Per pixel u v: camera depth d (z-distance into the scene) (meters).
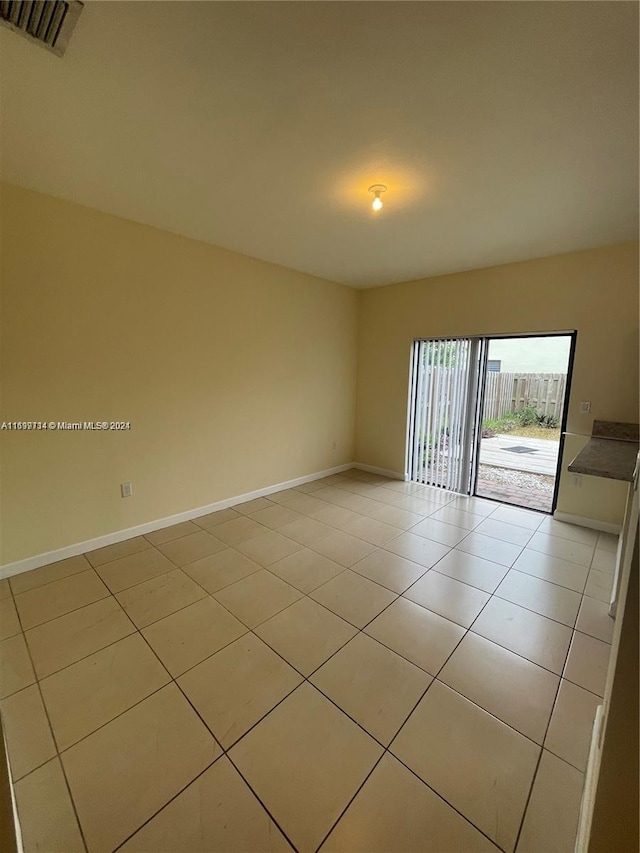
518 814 1.19
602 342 3.25
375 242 3.18
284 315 4.09
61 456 2.64
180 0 1.12
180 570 2.59
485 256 3.51
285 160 1.98
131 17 1.18
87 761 1.34
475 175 2.10
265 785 1.27
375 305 4.88
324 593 2.34
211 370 3.49
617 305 3.17
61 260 2.51
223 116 1.65
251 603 2.23
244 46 1.29
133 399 2.97
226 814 1.19
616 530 3.24
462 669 1.76
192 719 1.50
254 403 3.92
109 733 1.44
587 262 3.28
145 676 1.71
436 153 1.90
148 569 2.60
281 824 1.16
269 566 2.66
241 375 3.75
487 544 3.03
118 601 2.24
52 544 2.65
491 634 1.99
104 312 2.74
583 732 1.45
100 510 2.88
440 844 1.11
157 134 1.78
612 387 3.23
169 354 3.16
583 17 1.16
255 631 2.00
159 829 1.15
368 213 2.61
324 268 4.02
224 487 3.74
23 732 1.44
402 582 2.47
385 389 4.89
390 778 1.29
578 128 1.69
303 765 1.33
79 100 1.55
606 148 1.83
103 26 1.21
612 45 1.25
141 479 3.09
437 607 2.22
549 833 1.14
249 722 1.49
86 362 2.69
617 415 3.22
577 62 1.33
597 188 2.21
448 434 4.38
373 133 1.75
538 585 2.46
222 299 3.48
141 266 2.90
